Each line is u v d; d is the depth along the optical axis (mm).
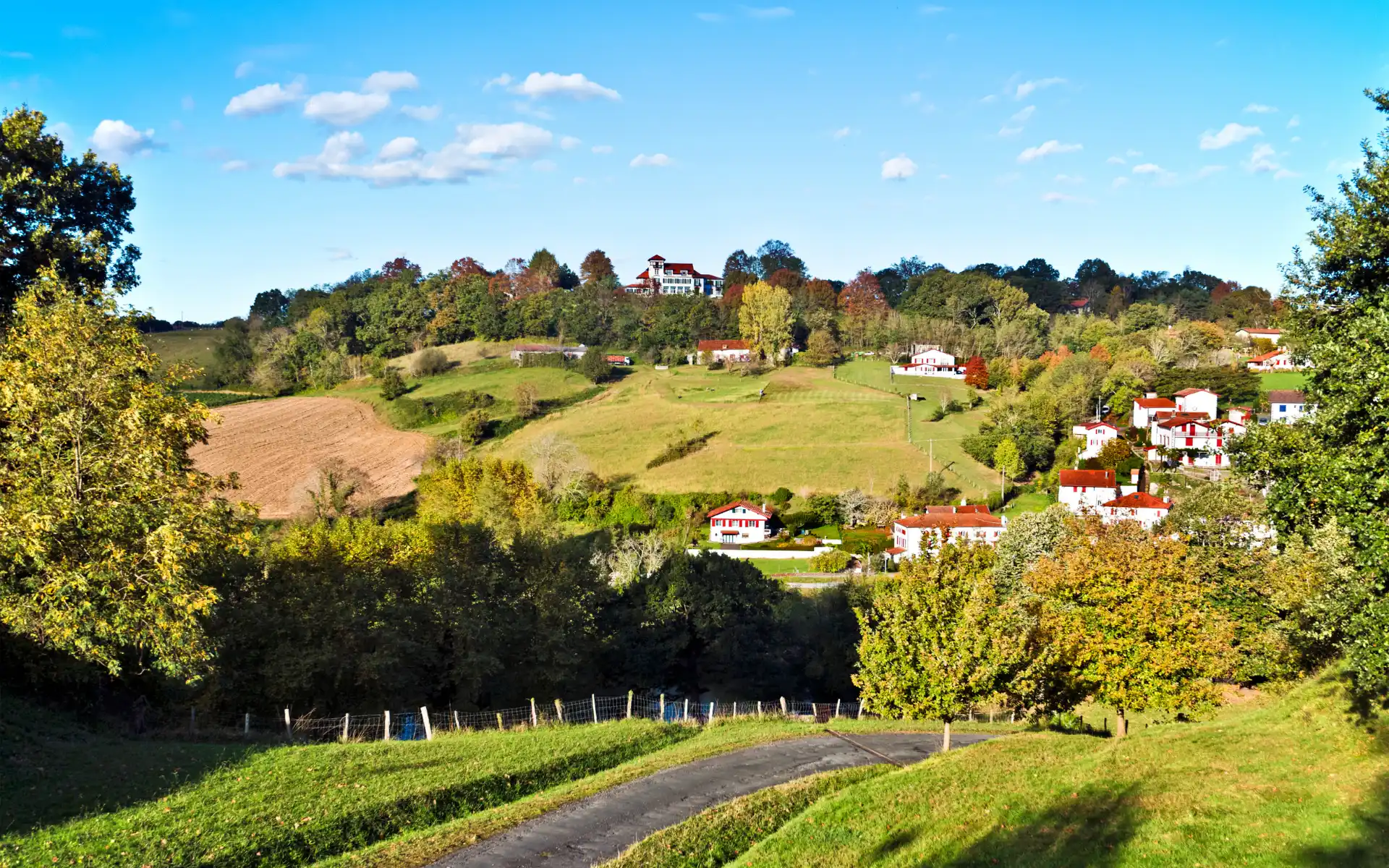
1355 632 21578
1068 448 119188
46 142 41531
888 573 92000
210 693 34406
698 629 59375
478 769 27750
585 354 183375
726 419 140750
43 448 27203
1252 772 23469
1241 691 45500
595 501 113750
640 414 146125
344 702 37781
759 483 117938
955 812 22641
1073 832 20453
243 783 24594
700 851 21797
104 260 41312
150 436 28562
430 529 56938
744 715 43500
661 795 26359
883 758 31078
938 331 191375
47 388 27531
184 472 30562
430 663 42531
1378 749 22859
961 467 119938
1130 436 127125
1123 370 142125
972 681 27141
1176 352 161750
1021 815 21891
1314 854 17750
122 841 20109
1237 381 133125
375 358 189000
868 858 20594
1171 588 31297
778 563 98875
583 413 150375
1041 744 29219
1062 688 32031
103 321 29688
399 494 114750
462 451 129750
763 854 21188
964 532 95938
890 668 28359
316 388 171500
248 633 36219
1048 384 143375
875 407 142000
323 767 26531
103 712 30641
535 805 25078
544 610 46438
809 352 183000
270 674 35250
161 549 26875
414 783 25750
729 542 106062
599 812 24703
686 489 117875
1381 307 23172
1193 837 19406
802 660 63531
